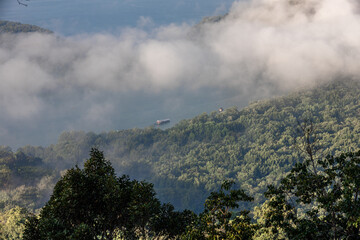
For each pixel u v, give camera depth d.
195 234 30.16
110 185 31.72
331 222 29.05
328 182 29.61
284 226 30.00
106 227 32.75
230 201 30.19
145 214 32.47
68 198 30.06
